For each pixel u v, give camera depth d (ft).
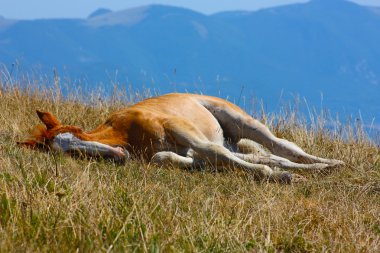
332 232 27.12
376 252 24.35
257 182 35.29
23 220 23.68
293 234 25.88
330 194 33.47
